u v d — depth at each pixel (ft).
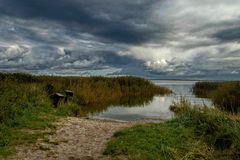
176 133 30.12
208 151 25.52
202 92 129.59
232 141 26.55
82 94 71.61
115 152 24.66
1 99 37.81
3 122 32.14
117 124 39.75
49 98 52.06
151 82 124.88
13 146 26.27
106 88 94.58
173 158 23.44
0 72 60.85
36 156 24.13
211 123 31.48
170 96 105.81
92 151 25.91
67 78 91.25
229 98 65.41
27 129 32.76
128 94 105.60
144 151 24.40
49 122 36.94
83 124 37.99
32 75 78.28
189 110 38.17
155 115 58.65
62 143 28.35
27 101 42.86
